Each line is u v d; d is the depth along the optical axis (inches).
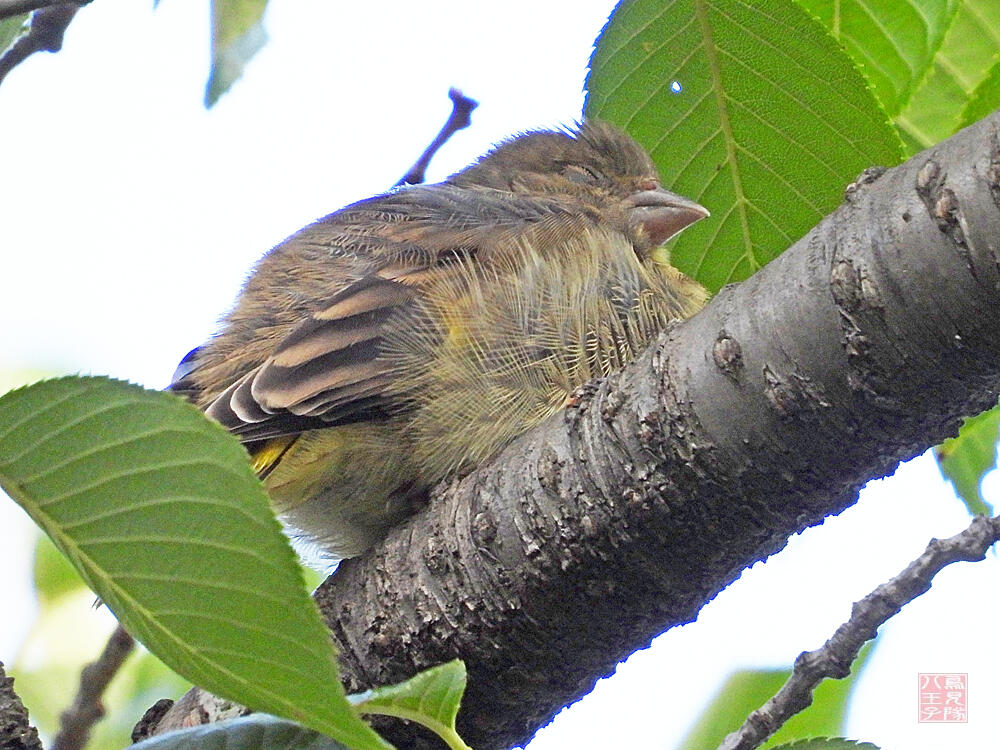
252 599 164.1
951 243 181.0
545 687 234.2
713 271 281.9
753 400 204.1
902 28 262.2
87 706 325.1
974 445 307.1
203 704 237.8
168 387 327.9
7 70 266.5
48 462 161.8
